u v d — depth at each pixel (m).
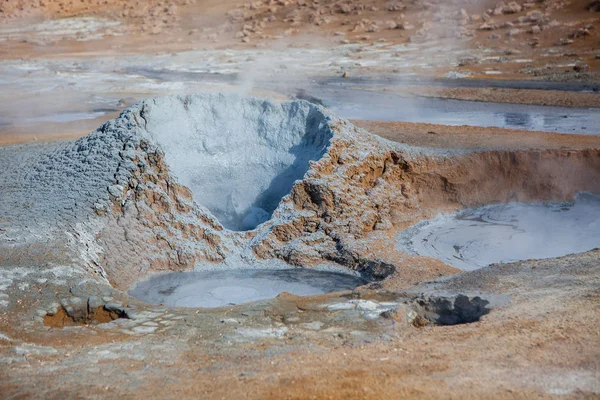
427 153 24.47
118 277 18.48
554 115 37.38
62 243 17.72
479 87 46.97
